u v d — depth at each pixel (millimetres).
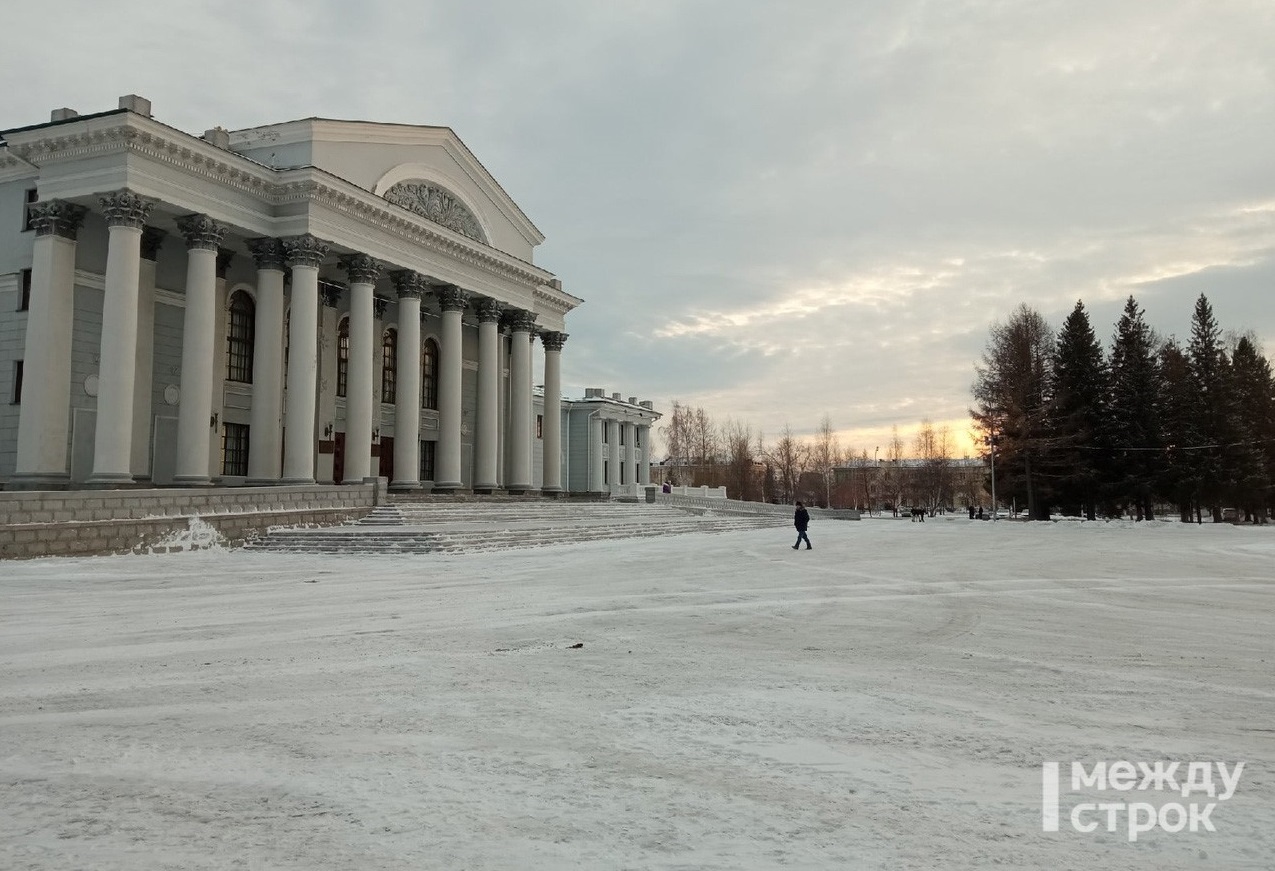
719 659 8430
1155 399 59375
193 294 27609
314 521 26812
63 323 26078
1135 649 9141
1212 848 3824
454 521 30328
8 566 18359
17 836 3936
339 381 37188
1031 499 56688
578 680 7406
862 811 4270
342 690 7000
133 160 25547
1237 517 67812
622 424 75188
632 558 21719
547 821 4117
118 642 9391
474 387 46094
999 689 7125
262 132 32031
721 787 4629
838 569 18969
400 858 3666
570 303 48719
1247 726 5984
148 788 4605
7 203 28359
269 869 3557
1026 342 59750
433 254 36875
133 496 21703
